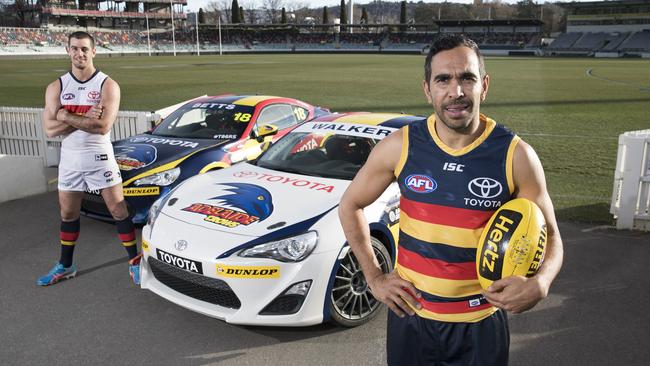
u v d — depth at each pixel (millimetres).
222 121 6500
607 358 3162
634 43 77562
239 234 3312
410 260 1873
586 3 86375
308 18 135250
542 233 1664
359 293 3510
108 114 3865
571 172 8164
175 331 3461
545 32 116875
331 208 3525
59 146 8477
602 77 33188
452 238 1765
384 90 23000
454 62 1643
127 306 3807
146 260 3639
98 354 3174
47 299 3900
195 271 3256
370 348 3289
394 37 98938
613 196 5734
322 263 3246
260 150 6270
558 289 4117
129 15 101875
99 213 5430
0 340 3318
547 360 3141
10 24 101750
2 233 5320
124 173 5250
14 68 40906
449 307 1829
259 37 104188
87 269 4465
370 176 1931
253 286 3139
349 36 101812
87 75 3846
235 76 31781
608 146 10414
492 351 1854
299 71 37156
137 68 41281
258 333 3453
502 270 1669
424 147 1787
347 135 4547
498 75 34500
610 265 4582
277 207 3574
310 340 3379
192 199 3824
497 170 1710
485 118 1805
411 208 1832
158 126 6746
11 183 6543
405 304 1884
